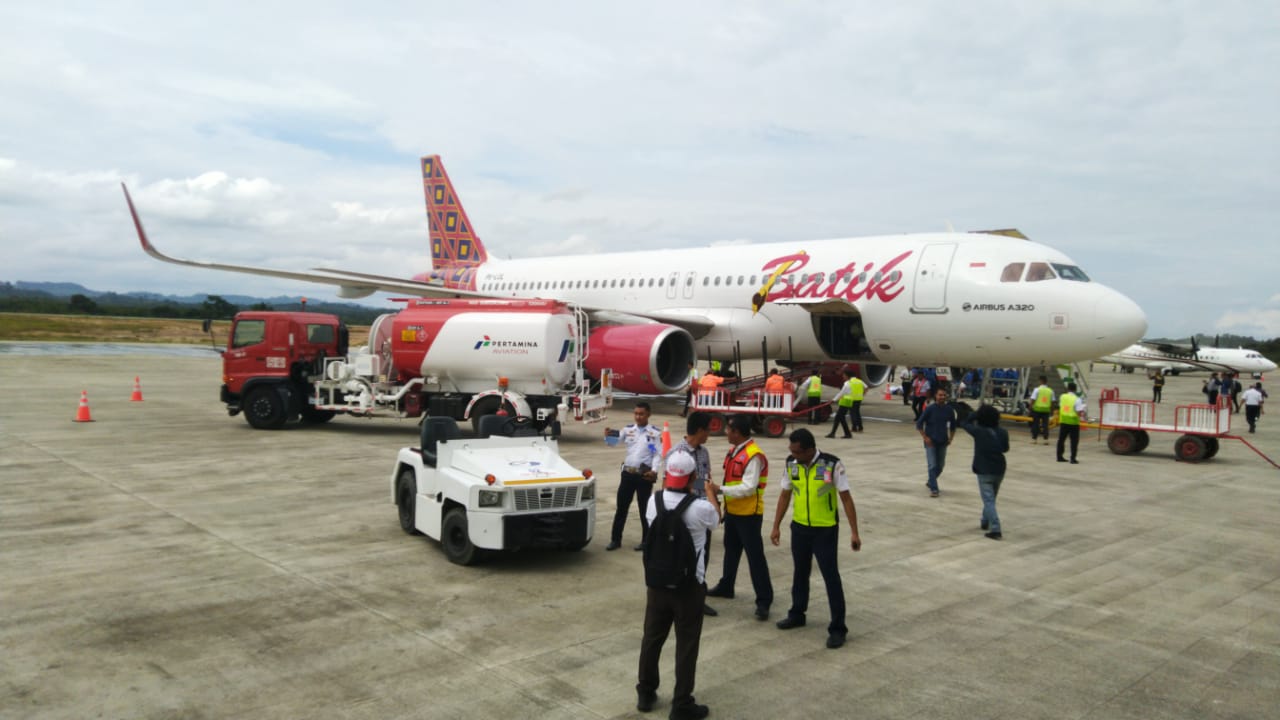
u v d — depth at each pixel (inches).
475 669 221.0
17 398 984.3
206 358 2021.4
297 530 368.2
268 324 704.4
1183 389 1820.9
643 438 340.8
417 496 349.4
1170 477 572.7
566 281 1115.9
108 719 186.9
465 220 1315.2
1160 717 201.0
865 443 711.1
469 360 653.9
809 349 888.3
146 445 616.7
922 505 456.1
